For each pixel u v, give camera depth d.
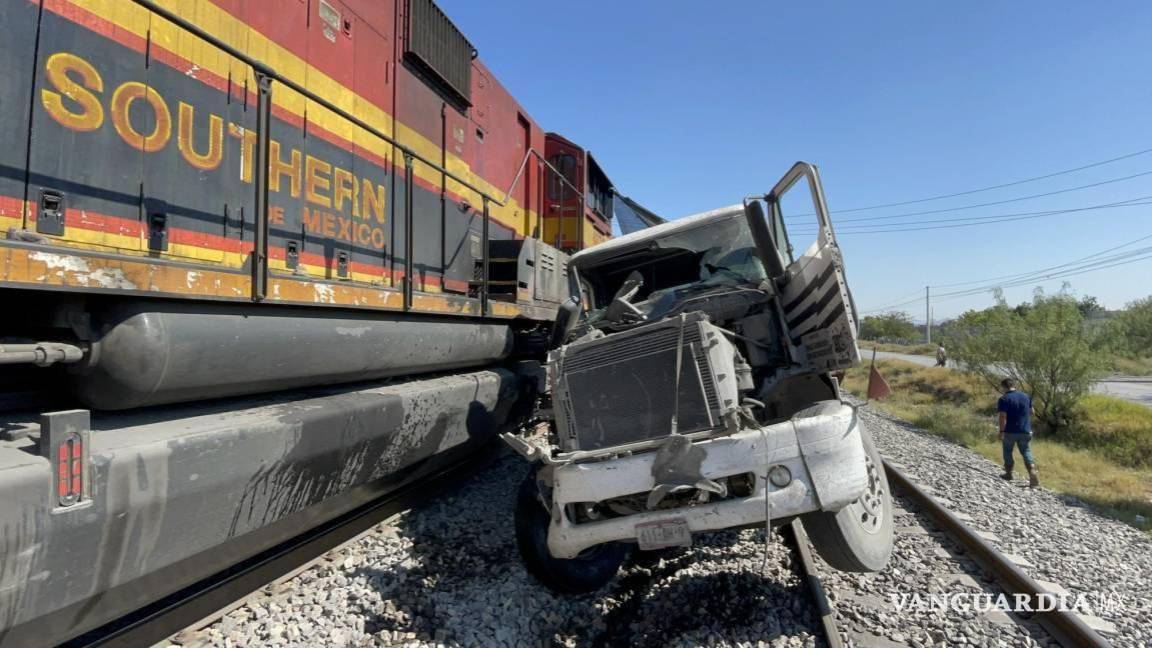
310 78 4.28
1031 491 8.16
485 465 7.02
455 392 4.80
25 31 2.60
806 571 3.95
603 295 5.29
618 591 4.07
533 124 8.86
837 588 3.92
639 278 4.41
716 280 4.59
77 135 2.80
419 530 4.87
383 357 3.94
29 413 2.54
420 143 5.68
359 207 4.76
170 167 3.25
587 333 4.43
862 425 4.18
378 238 4.98
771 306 4.31
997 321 15.66
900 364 27.47
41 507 1.90
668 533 3.21
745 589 3.89
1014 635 3.45
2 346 2.06
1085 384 13.52
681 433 3.38
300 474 3.16
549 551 3.58
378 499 5.17
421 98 5.74
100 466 2.09
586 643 3.44
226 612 3.42
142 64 3.12
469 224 6.60
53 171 2.70
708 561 4.37
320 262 4.31
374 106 5.01
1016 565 4.61
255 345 2.91
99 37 2.91
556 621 3.67
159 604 3.30
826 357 3.94
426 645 3.27
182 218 3.30
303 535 4.30
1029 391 14.39
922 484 7.39
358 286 3.60
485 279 5.37
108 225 2.93
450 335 4.77
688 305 4.26
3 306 2.50
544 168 9.35
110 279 2.21
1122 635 3.62
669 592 3.93
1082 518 6.86
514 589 3.90
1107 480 9.26
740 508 3.12
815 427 3.19
